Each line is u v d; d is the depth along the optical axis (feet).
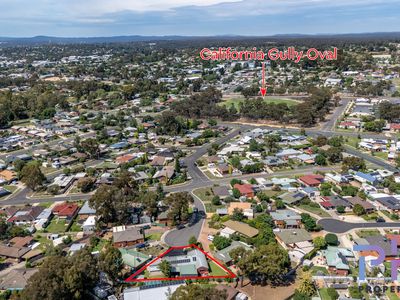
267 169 464.65
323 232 308.19
